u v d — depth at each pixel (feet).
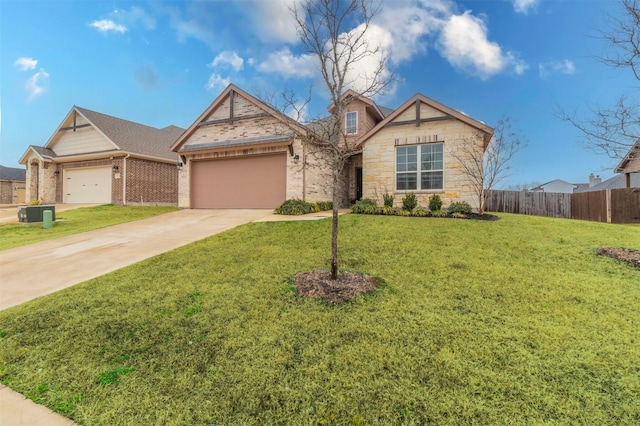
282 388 8.04
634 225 36.45
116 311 13.00
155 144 68.13
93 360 9.69
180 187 49.39
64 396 8.14
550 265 17.37
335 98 15.93
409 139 41.34
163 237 28.12
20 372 9.25
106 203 61.00
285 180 42.57
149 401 7.80
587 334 10.27
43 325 12.04
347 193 53.72
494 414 6.98
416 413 7.07
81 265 20.45
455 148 39.04
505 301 12.85
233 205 45.93
